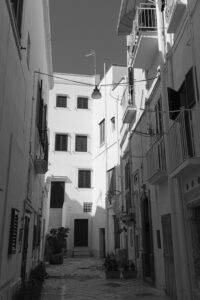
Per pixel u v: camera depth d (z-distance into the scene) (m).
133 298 10.12
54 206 28.81
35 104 12.52
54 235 24.03
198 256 7.86
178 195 8.86
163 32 10.57
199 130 7.30
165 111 9.94
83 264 21.66
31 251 12.91
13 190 7.72
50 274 16.45
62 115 30.94
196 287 7.80
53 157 29.81
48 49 17.83
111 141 25.25
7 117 6.65
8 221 7.15
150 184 11.66
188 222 8.30
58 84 31.53
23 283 9.23
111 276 14.59
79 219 29.11
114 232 22.27
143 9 11.74
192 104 7.89
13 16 6.68
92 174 30.14
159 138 10.86
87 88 32.03
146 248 13.31
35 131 12.81
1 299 6.61
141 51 11.88
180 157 8.02
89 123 31.34
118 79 26.38
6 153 6.74
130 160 16.44
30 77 10.68
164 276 10.46
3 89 6.11
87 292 11.45
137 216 14.71
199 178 7.44
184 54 8.61
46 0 14.14
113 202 22.39
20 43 7.88
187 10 8.31
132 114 15.84
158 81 11.10
